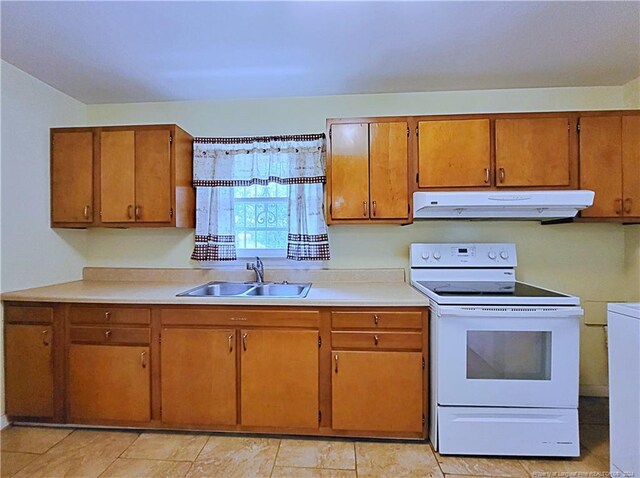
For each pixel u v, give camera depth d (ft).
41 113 7.86
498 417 6.20
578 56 6.97
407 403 6.50
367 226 8.71
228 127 8.92
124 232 9.04
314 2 5.36
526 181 7.36
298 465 5.98
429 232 8.66
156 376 6.86
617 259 8.37
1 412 7.02
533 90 8.48
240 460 6.11
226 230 8.57
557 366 6.12
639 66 7.40
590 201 6.68
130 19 5.70
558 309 6.10
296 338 6.63
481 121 7.43
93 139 7.98
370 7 5.48
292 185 8.43
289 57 6.97
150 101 8.98
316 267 8.76
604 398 8.35
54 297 6.92
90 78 7.73
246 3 5.35
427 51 6.77
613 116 7.29
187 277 8.82
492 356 6.22
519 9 5.55
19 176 7.36
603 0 5.32
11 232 7.23
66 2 5.26
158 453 6.31
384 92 8.65
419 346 6.48
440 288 7.27
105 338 6.89
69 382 6.97
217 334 6.73
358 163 7.64
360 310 6.54
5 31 5.99
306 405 6.64
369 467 5.93
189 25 5.89
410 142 7.57
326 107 8.78
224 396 6.76
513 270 8.23
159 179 7.88
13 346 7.04
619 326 5.38
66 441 6.64
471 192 7.10
